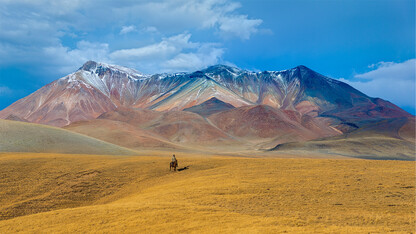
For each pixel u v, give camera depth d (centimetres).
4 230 2733
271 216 2581
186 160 6269
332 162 5303
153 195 3850
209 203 3139
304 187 3625
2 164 5594
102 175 5225
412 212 2670
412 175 4022
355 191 3397
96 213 2862
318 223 2358
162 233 2258
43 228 2630
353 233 2050
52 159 6147
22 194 4456
